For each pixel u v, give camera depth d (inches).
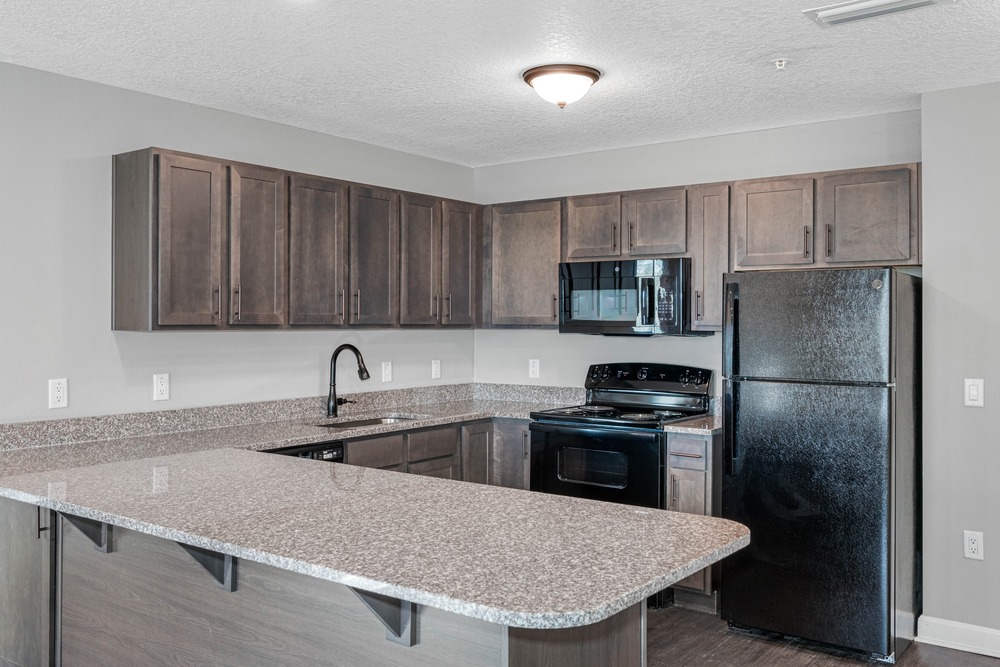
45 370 128.1
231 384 154.6
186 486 93.0
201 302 133.5
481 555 66.6
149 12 102.8
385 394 184.2
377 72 127.9
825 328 129.9
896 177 141.9
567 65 123.1
